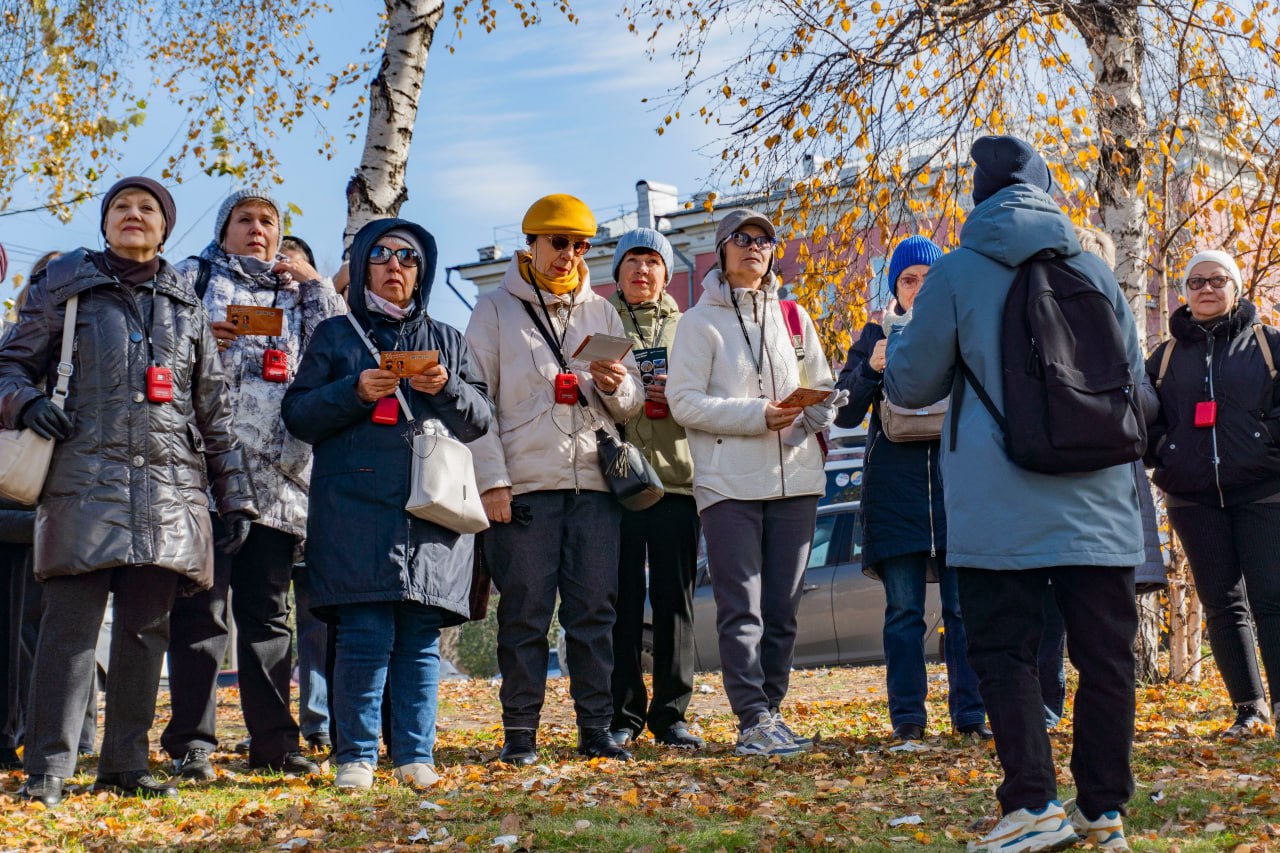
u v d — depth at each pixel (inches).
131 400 175.8
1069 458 130.4
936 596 415.8
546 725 273.4
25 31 518.9
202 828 159.6
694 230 1153.4
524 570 206.8
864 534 226.7
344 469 186.4
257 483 201.3
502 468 204.7
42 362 176.9
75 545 170.6
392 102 349.4
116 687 179.3
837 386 226.4
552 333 215.0
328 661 214.2
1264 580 215.2
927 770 189.5
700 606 438.3
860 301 366.9
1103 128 341.4
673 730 226.1
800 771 193.3
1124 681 135.3
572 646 211.8
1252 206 341.7
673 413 218.8
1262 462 212.8
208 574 181.5
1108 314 134.7
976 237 140.4
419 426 187.6
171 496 177.3
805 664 422.9
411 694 192.2
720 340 221.8
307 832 155.3
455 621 199.3
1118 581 136.3
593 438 210.8
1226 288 219.0
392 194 349.1
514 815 157.0
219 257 214.2
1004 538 134.2
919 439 217.3
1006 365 135.2
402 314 196.1
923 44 347.6
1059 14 339.6
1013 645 137.1
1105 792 134.4
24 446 168.7
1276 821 148.0
